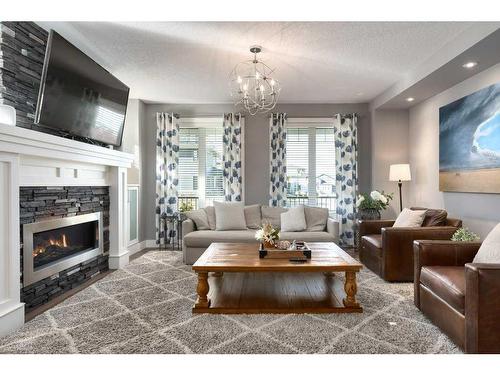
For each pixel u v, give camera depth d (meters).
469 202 3.74
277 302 2.84
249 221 4.97
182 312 2.65
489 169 3.32
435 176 4.48
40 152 2.59
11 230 2.30
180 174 5.72
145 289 3.25
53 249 3.12
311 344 2.11
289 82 4.43
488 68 3.37
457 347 2.06
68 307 2.75
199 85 4.55
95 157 3.53
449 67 3.33
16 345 2.09
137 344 2.11
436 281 2.33
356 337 2.21
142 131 5.46
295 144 5.66
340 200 5.48
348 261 2.83
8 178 2.28
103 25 2.82
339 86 4.62
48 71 2.66
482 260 2.29
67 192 3.24
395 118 5.30
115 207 4.14
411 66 3.82
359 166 5.59
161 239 5.53
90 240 3.79
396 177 4.80
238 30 2.90
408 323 2.43
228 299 2.91
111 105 3.80
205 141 5.70
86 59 3.15
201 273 2.71
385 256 3.51
